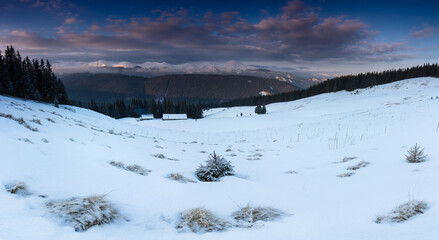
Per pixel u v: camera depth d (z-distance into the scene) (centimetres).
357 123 2053
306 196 557
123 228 323
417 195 425
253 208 456
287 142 1859
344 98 10156
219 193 538
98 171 511
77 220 305
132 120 9831
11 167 410
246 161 1189
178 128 4972
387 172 644
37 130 830
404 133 1211
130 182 498
